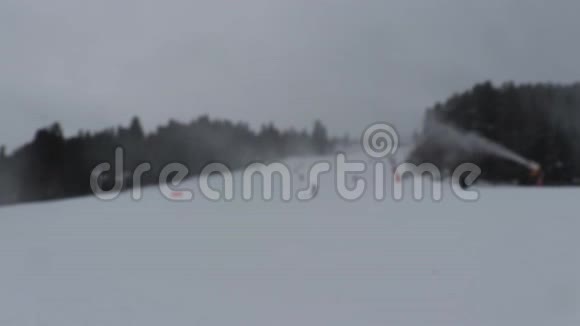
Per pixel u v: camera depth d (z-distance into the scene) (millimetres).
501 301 3426
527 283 3738
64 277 4148
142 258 4625
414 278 3898
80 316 3373
